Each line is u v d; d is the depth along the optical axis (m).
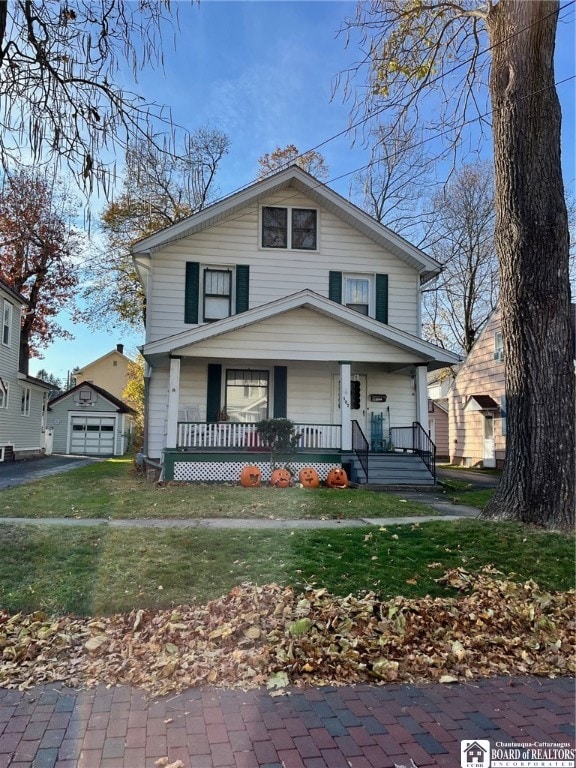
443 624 4.61
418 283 15.95
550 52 7.70
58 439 31.48
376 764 2.76
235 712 3.24
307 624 4.33
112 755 2.78
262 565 5.64
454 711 3.35
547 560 6.02
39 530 6.75
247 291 15.08
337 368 15.30
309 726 3.11
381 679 3.75
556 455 7.39
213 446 13.10
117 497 10.17
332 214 15.70
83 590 4.87
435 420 31.58
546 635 4.56
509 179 7.88
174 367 12.78
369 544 6.48
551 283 7.63
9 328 22.34
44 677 3.63
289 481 12.23
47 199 7.04
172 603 4.71
